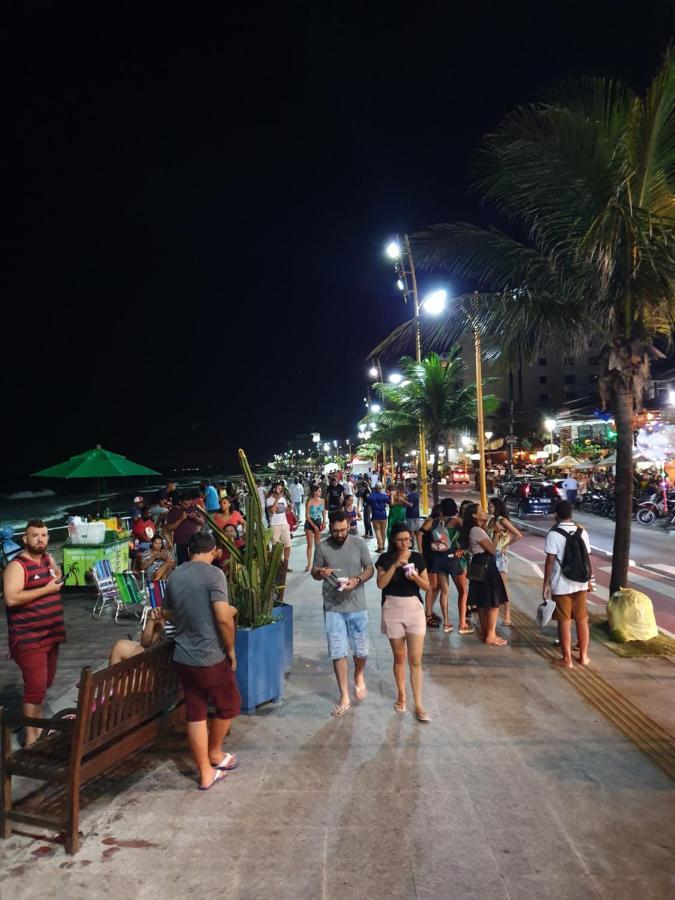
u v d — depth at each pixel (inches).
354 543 227.3
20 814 147.3
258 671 220.7
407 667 268.7
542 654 285.4
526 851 138.7
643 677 252.7
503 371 388.2
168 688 188.2
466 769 176.9
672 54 268.7
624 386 320.2
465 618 327.9
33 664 197.5
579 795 162.6
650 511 880.3
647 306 317.4
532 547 699.4
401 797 161.8
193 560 176.7
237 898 124.9
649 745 191.5
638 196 293.7
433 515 335.9
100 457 474.6
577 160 292.7
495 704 225.0
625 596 305.0
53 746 159.8
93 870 134.3
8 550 481.4
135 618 369.7
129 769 179.0
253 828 148.9
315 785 168.7
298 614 371.6
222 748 191.5
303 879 130.2
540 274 346.0
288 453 6732.3
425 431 842.2
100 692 156.3
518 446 2439.7
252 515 233.0
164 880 130.6
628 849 139.6
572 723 208.1
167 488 542.9
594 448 1439.5
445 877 130.3
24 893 127.0
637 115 275.9
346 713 217.9
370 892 125.9
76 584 439.2
